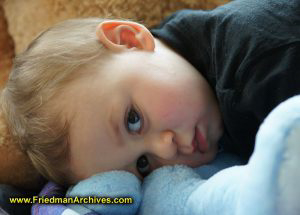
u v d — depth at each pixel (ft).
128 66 2.14
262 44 1.98
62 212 1.90
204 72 2.38
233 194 1.50
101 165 2.08
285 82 1.89
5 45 3.48
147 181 2.12
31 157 2.33
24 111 2.21
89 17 2.85
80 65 2.12
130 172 2.16
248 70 2.01
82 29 2.38
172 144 2.07
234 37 2.12
